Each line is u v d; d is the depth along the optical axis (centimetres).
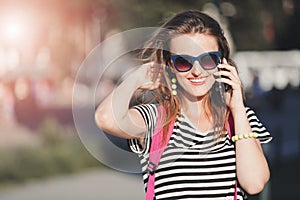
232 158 623
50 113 4828
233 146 627
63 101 5341
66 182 2466
